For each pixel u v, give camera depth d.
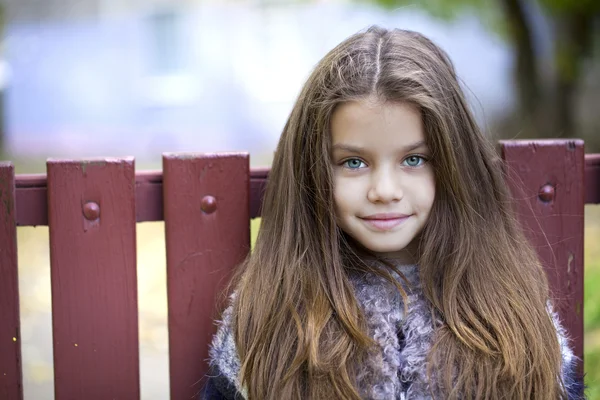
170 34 10.10
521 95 6.64
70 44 10.12
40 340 3.18
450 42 8.70
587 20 6.55
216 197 1.46
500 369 1.24
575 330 1.58
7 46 9.97
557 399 1.30
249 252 1.48
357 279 1.31
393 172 1.22
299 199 1.31
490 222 1.35
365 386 1.21
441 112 1.23
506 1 6.25
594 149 7.06
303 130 1.29
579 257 1.57
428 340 1.25
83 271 1.41
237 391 1.32
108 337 1.43
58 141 10.19
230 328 1.34
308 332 1.24
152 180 1.46
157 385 2.74
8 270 1.38
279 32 9.88
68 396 1.43
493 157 1.39
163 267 4.52
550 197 1.55
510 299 1.31
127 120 10.27
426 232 1.31
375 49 1.25
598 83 7.31
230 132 10.17
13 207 1.37
